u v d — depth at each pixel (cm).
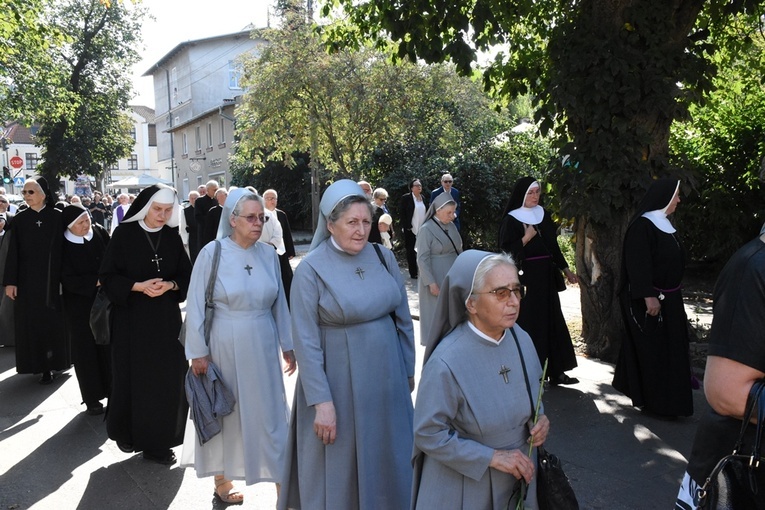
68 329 663
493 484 241
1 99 2278
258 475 404
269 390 410
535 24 883
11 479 463
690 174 682
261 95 1992
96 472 474
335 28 985
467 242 1866
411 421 347
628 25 666
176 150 5006
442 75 2020
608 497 419
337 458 330
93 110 3341
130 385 482
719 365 216
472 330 246
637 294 527
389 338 342
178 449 516
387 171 1967
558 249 637
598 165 671
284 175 3120
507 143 1931
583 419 551
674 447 493
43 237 687
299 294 331
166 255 489
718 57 955
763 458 212
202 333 400
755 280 210
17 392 672
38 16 1684
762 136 1090
